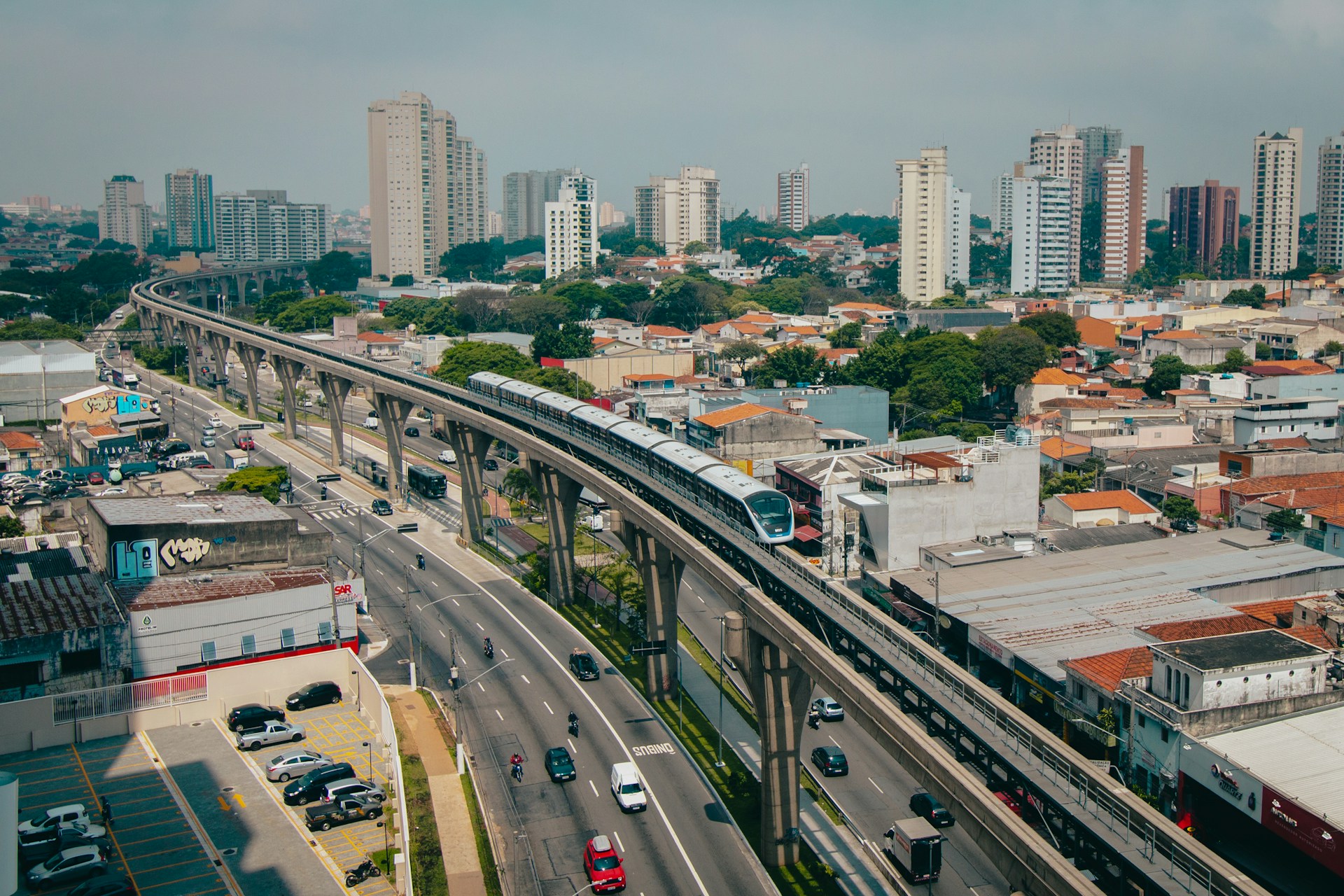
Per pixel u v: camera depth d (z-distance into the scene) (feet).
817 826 282.36
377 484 632.79
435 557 499.92
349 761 304.71
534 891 253.44
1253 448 559.38
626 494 355.36
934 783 201.46
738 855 269.23
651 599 352.28
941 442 539.29
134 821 272.31
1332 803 216.54
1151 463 561.43
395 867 247.91
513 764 304.30
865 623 254.47
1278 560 385.29
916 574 393.91
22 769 298.76
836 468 492.95
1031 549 419.95
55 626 325.01
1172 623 311.06
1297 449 540.11
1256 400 652.89
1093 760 284.61
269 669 340.18
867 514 430.20
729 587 285.02
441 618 423.23
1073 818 181.78
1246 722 249.96
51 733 312.50
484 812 285.64
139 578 378.94
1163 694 259.60
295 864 255.70
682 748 321.52
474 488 519.60
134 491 522.06
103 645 328.70
